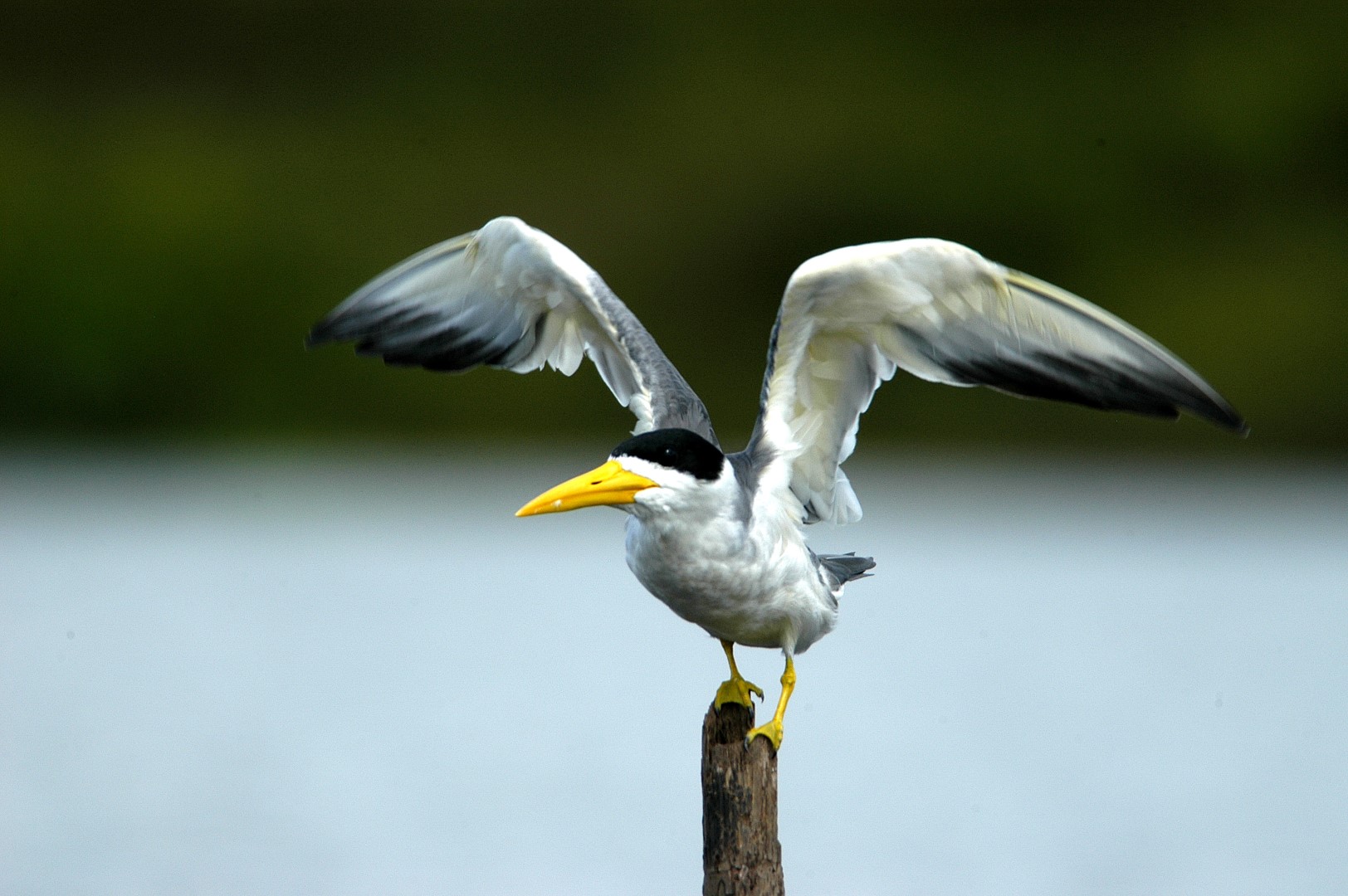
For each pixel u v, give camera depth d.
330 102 33.81
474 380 26.17
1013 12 35.34
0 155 30.39
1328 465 27.05
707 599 7.00
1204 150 32.41
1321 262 30.52
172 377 27.97
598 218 31.62
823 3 35.50
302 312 28.70
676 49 35.28
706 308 30.83
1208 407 7.00
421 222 31.27
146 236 28.97
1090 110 32.88
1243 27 34.47
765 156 32.34
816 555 7.67
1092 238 31.50
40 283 28.36
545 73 34.31
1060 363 7.21
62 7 35.78
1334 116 32.66
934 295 7.11
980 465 25.02
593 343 8.04
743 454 7.32
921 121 32.78
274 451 26.86
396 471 25.42
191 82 34.25
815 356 7.46
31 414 27.78
